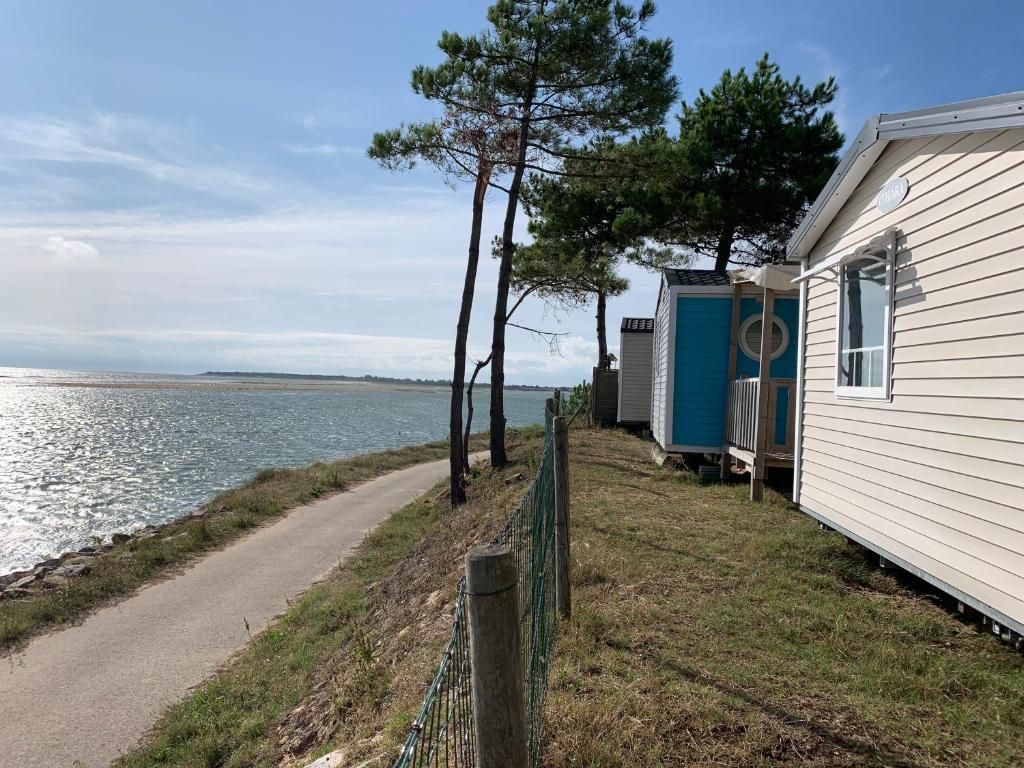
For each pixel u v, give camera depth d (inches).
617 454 581.6
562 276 748.0
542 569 158.4
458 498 593.0
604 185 639.1
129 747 253.4
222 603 420.8
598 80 569.6
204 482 1010.1
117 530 720.3
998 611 176.7
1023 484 167.9
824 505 299.9
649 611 200.1
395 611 311.0
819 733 136.3
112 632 375.6
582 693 152.0
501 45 555.2
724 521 319.9
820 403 309.7
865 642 185.0
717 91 799.1
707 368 484.7
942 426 204.7
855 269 274.2
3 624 381.4
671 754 129.0
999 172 181.3
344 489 833.5
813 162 748.6
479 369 710.5
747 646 178.4
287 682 281.3
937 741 134.9
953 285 201.2
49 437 1617.9
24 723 273.4
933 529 208.5
